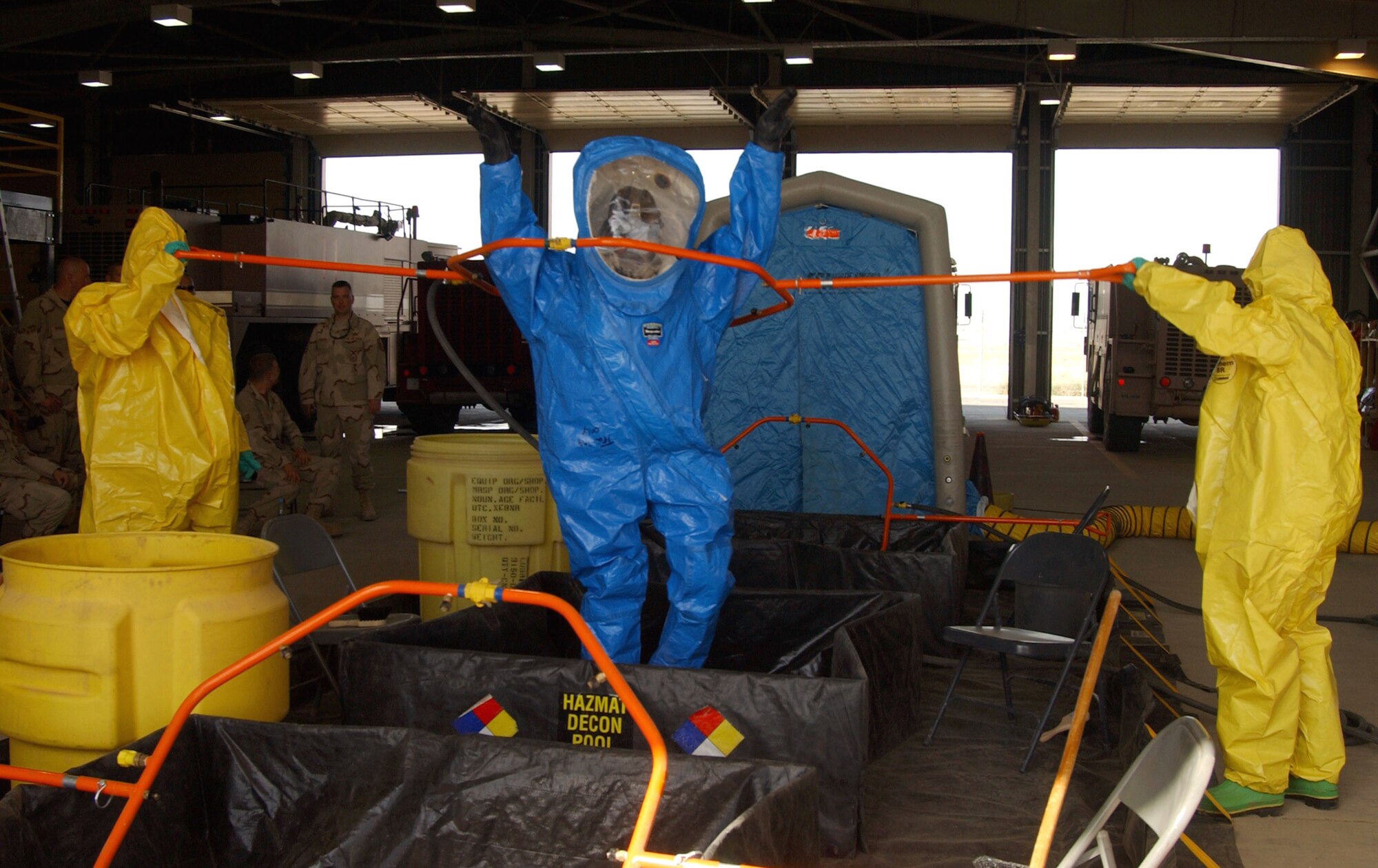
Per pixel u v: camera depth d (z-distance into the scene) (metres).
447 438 5.59
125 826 2.52
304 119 20.66
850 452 7.72
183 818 3.00
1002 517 7.42
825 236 7.67
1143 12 14.18
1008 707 4.52
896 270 7.62
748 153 3.73
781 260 7.70
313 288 16.58
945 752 4.14
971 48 19.84
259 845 3.03
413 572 7.01
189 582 3.25
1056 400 30.03
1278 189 20.17
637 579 3.86
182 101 19.09
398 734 2.97
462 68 21.16
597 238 3.56
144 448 4.12
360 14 18.88
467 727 3.54
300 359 16.03
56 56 21.88
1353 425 3.47
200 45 21.67
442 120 20.55
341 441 9.16
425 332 15.37
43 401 7.21
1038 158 20.33
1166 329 14.45
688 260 3.65
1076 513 9.35
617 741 3.42
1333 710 3.65
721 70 20.61
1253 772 3.55
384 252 18.66
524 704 3.50
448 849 2.90
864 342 7.67
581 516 3.73
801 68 20.61
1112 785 3.78
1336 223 19.89
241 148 22.80
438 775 2.94
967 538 6.66
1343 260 19.91
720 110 19.42
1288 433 3.37
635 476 3.71
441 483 5.34
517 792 2.89
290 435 8.14
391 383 18.47
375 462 13.27
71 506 6.28
